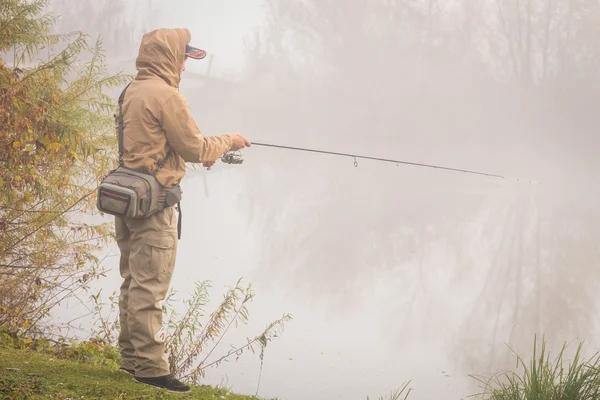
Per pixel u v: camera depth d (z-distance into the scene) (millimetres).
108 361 8289
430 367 11016
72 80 9289
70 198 9375
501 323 14273
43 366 5852
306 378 9719
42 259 9141
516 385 6879
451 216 33719
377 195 43438
